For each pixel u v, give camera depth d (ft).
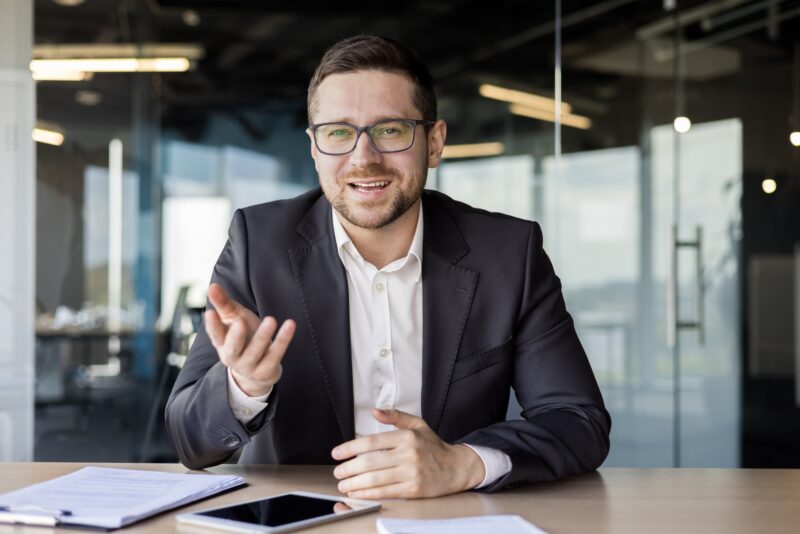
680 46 13.23
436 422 4.98
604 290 13.43
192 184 18.60
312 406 4.92
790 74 13.20
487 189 19.17
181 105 18.40
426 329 5.04
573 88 13.53
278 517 3.38
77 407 14.97
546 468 4.17
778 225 13.20
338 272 5.05
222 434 4.22
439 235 5.24
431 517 3.52
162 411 16.35
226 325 3.99
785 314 13.26
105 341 15.84
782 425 13.29
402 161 4.77
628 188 13.37
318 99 4.87
